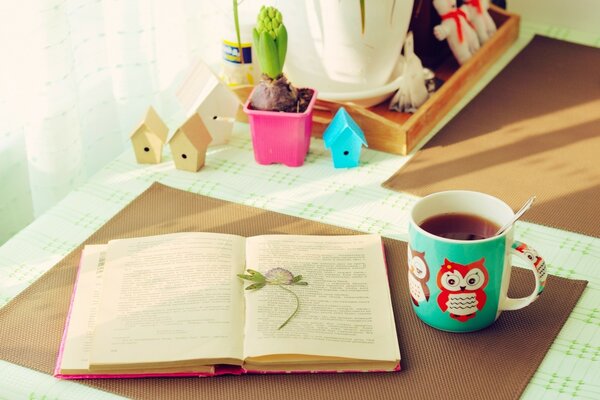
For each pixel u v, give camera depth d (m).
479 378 0.75
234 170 1.05
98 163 1.30
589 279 0.86
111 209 0.98
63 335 0.80
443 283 0.77
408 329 0.80
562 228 0.93
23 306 0.84
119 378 0.76
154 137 1.04
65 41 1.05
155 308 0.80
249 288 0.82
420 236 0.76
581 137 1.08
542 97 1.17
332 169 1.05
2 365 0.78
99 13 1.19
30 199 1.25
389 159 1.06
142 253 0.87
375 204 0.98
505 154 1.05
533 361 0.77
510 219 0.77
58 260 0.90
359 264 0.86
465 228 0.80
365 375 0.76
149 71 1.27
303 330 0.78
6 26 1.08
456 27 1.19
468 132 1.10
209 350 0.76
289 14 1.06
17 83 1.12
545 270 0.77
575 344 0.79
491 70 1.25
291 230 0.93
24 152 1.20
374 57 1.08
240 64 1.13
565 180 1.00
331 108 1.09
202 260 0.86
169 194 1.00
